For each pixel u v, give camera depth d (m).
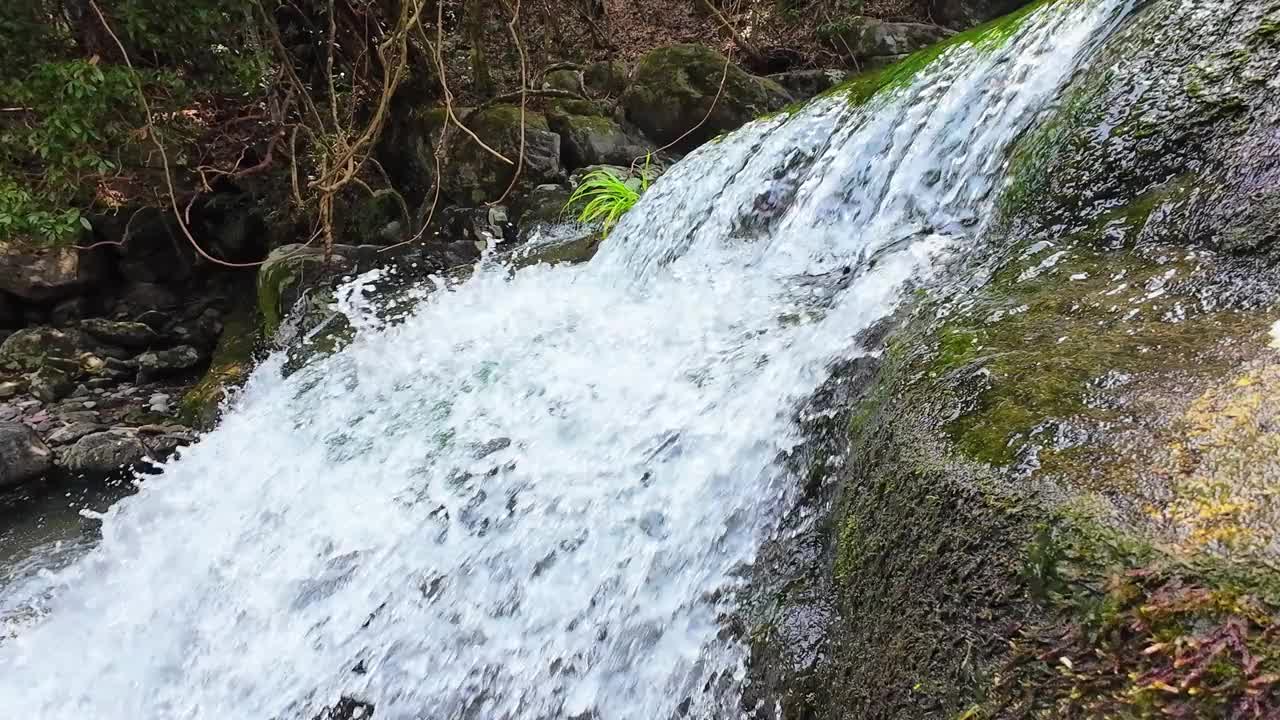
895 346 1.58
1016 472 1.01
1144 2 2.02
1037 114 2.13
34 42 4.51
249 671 2.45
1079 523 0.88
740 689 1.45
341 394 3.61
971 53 2.79
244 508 3.15
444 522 2.37
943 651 0.98
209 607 2.74
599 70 7.95
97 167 4.85
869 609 1.18
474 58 7.38
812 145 3.41
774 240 3.17
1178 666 0.73
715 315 2.53
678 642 1.66
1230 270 1.31
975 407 1.20
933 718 0.96
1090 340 1.27
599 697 1.74
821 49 8.06
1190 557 0.79
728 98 6.66
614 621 1.82
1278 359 1.04
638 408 2.20
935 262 1.98
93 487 4.55
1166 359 1.14
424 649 2.12
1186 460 0.91
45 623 3.13
